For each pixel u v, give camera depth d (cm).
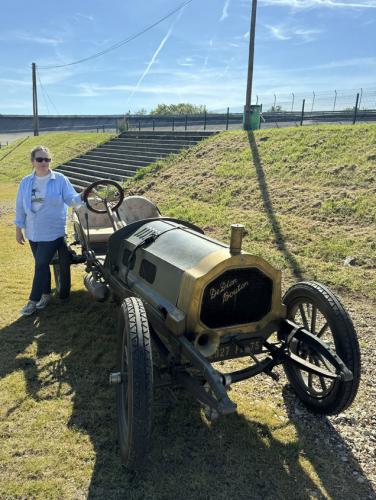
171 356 311
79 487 279
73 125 6438
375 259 676
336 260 696
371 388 392
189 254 331
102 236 570
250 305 322
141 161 1797
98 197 617
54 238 518
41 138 3108
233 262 301
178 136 1972
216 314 312
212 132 1798
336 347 321
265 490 280
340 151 1116
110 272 443
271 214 916
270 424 343
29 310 532
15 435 325
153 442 319
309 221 851
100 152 2216
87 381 398
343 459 309
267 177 1122
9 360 433
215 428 336
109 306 568
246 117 1702
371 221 792
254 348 329
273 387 396
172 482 284
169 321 303
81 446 315
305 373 416
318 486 285
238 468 297
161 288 335
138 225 444
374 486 287
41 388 386
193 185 1244
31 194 501
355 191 909
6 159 2789
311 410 356
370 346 461
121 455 292
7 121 6394
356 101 1888
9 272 700
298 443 322
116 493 275
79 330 500
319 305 337
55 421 342
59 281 582
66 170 2089
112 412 354
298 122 2844
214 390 256
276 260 699
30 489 276
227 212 981
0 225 1068
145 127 3300
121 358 311
